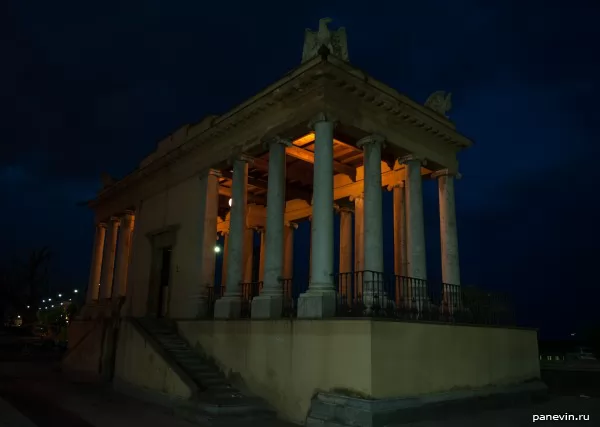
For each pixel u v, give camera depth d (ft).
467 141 57.41
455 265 53.88
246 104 52.01
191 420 38.27
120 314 70.79
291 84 44.86
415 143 52.34
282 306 44.55
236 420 37.60
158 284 64.85
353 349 35.12
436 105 57.82
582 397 53.26
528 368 50.88
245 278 77.51
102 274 83.10
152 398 46.50
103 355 60.75
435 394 38.34
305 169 67.87
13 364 79.56
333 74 42.98
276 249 46.06
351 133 46.98
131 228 80.79
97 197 88.22
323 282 40.45
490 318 52.44
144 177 72.13
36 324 194.29
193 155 61.00
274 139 48.29
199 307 53.36
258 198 77.71
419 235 50.55
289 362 39.78
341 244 70.90
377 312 38.70
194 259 56.65
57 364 80.79
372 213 45.14
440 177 57.36
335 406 34.81
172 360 46.57
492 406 43.62
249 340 44.24
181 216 61.16
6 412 39.37
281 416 39.29
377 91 46.44
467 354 43.04
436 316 45.93
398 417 34.40
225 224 82.23
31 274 217.56
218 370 47.16
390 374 35.01
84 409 42.63
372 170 46.32
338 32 47.50
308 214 75.72
